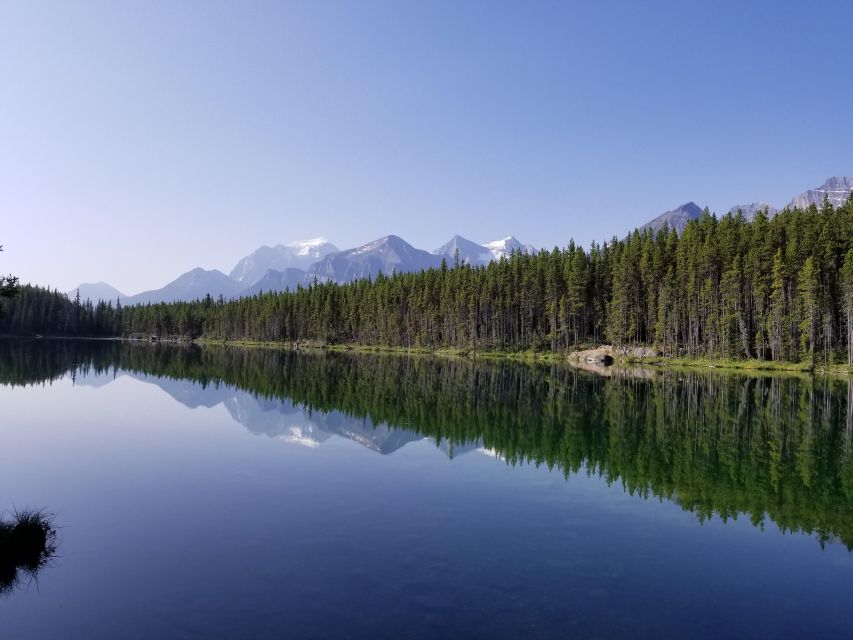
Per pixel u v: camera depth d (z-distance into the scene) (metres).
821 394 50.31
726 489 20.28
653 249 108.31
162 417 34.84
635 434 30.64
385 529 15.36
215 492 18.88
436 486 19.92
